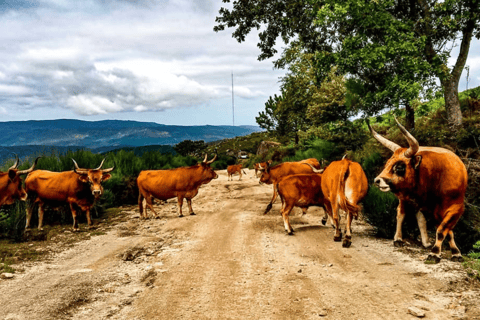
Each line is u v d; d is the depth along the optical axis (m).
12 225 8.25
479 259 5.18
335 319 3.46
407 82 11.05
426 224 6.52
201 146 71.69
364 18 11.51
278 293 4.14
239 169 22.92
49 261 5.82
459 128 10.64
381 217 6.97
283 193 7.35
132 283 4.66
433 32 11.55
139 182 9.88
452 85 11.34
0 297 4.16
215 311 3.71
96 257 6.04
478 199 7.78
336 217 6.48
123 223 9.30
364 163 10.73
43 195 8.34
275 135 38.34
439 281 4.34
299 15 15.32
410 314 3.51
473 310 3.53
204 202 12.75
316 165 11.03
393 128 13.27
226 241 6.88
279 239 6.90
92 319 3.59
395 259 5.35
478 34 11.50
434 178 5.18
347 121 15.98
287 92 32.00
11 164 10.12
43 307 3.87
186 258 5.77
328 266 5.12
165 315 3.65
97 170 8.20
